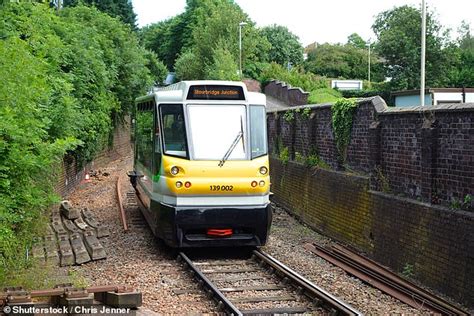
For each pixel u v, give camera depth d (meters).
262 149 13.08
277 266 11.23
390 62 47.81
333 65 77.56
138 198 17.83
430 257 10.81
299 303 9.40
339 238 15.27
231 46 60.50
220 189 12.55
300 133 19.67
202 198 12.55
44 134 13.52
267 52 84.38
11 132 9.90
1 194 10.24
